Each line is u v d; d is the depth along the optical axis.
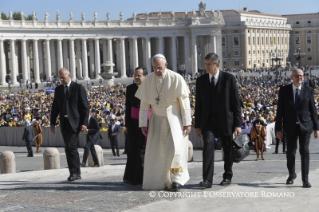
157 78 16.09
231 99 16.50
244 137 17.03
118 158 40.34
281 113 17.80
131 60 172.62
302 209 13.16
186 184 16.98
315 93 76.25
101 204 13.91
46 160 27.81
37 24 150.00
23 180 20.58
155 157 16.16
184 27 175.88
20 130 55.31
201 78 16.64
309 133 17.31
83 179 19.53
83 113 19.19
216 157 38.03
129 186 16.97
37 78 148.62
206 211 13.05
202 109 16.53
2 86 139.12
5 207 13.97
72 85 19.20
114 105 70.31
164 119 16.08
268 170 22.05
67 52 168.00
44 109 68.00
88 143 30.62
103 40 173.50
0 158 27.77
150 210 13.16
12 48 145.25
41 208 13.64
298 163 25.55
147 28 170.38
